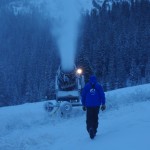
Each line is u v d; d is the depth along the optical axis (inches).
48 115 606.2
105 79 3329.2
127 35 4143.7
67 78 654.5
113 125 423.2
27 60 4323.3
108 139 329.4
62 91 658.2
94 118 368.5
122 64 3393.2
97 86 370.6
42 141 400.2
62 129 470.9
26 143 394.6
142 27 4490.7
